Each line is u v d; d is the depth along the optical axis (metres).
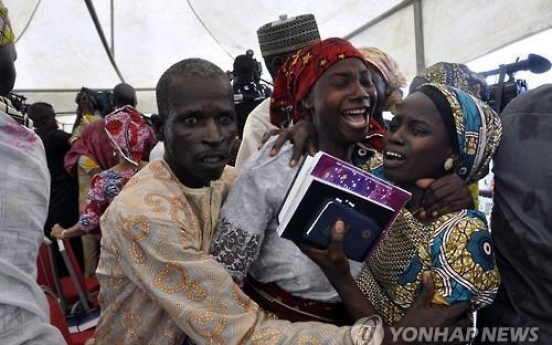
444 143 1.13
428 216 1.12
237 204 1.17
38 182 1.14
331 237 1.02
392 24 3.92
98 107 4.66
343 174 0.99
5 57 1.20
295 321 1.20
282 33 2.14
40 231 1.15
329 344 1.03
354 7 4.34
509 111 1.27
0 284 1.04
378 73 1.63
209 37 7.40
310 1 4.77
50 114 4.20
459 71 1.84
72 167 3.56
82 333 2.53
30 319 1.09
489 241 1.08
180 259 1.08
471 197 1.14
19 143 1.13
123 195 1.16
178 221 1.12
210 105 1.12
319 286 1.19
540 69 1.91
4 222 1.06
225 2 5.64
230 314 1.07
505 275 1.20
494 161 1.25
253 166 1.17
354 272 1.30
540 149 1.13
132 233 1.09
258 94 3.13
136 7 6.85
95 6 6.75
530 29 2.55
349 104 1.19
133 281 1.12
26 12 6.16
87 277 3.41
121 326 1.21
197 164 1.14
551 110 1.15
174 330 1.16
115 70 7.71
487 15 2.87
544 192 1.09
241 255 1.15
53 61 7.52
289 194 1.04
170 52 7.70
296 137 1.20
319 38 2.20
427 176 1.16
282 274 1.18
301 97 1.26
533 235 1.10
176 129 1.13
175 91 1.12
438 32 3.35
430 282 1.06
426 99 1.14
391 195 1.02
